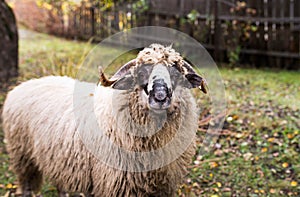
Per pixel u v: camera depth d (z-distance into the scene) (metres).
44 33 14.61
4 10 7.91
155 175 3.11
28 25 15.45
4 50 7.86
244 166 5.02
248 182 4.70
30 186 4.30
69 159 3.42
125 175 3.10
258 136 5.71
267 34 10.45
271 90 8.02
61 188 3.88
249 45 10.72
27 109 3.95
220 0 10.66
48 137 3.64
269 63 10.55
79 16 12.98
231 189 4.59
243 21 10.54
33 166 4.15
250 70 10.09
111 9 11.62
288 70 10.14
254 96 7.52
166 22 11.23
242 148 5.43
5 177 4.84
